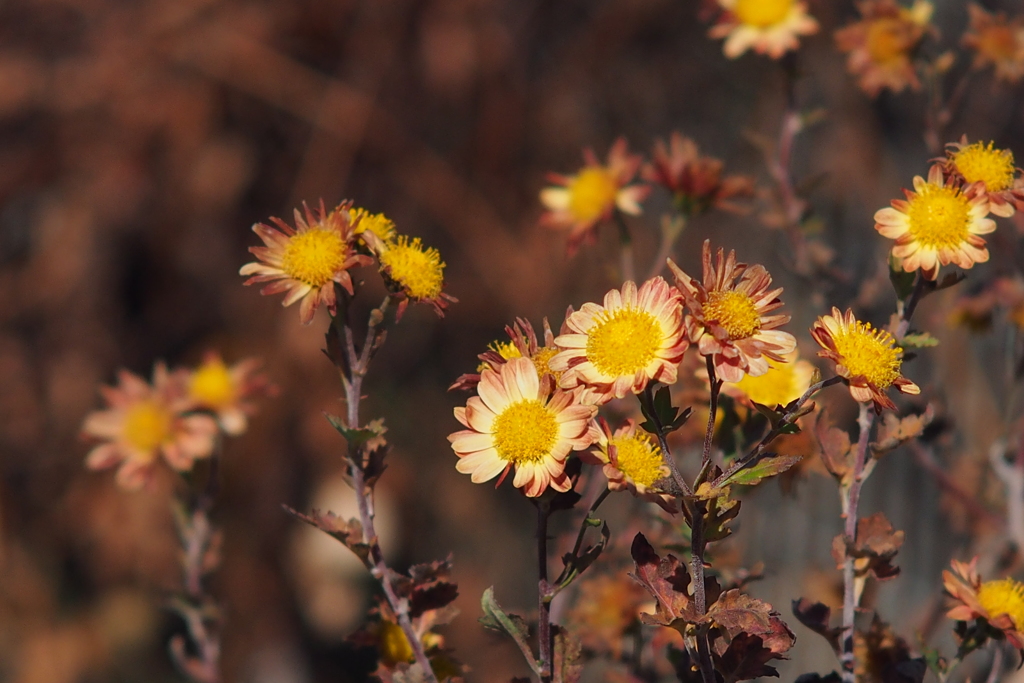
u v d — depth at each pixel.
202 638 1.14
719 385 0.85
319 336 2.96
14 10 2.93
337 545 3.02
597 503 0.88
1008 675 1.04
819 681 0.94
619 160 1.23
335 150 2.92
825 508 2.23
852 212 2.72
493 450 0.87
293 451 3.00
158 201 2.96
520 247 3.01
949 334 1.49
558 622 1.03
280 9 2.88
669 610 0.86
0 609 2.94
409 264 0.91
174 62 2.88
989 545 1.18
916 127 2.72
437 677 0.95
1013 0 2.61
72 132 2.94
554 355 0.89
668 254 1.17
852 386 0.86
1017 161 2.60
